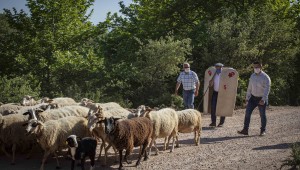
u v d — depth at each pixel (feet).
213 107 50.67
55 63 74.02
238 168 30.55
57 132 32.04
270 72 89.35
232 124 52.80
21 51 75.82
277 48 85.71
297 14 112.16
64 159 34.91
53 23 76.38
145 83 74.84
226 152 36.37
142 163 33.14
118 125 30.19
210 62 78.38
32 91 66.03
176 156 35.45
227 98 49.78
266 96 42.86
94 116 32.65
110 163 33.40
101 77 77.97
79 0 78.23
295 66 102.12
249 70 79.56
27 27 76.33
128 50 88.02
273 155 34.12
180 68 80.12
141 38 91.86
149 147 35.04
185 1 94.32
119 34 96.32
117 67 79.71
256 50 77.46
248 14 84.43
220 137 43.80
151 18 95.91
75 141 29.81
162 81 75.97
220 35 78.59
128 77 75.31
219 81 50.03
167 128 35.65
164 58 71.41
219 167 31.22
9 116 34.60
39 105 41.47
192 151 37.32
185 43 83.15
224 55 77.61
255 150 36.58
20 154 36.81
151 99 69.97
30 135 33.58
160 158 34.81
